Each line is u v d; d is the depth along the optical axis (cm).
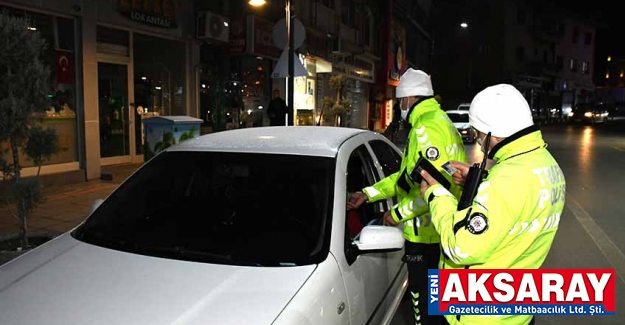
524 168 184
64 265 253
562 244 609
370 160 356
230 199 294
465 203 192
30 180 462
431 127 289
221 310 209
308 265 242
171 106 1137
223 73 1316
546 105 4962
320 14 1820
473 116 198
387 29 2686
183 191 310
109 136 981
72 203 712
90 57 881
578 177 1145
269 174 297
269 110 1277
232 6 1275
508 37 4266
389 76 2752
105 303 217
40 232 536
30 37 444
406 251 305
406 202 290
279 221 273
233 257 252
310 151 307
